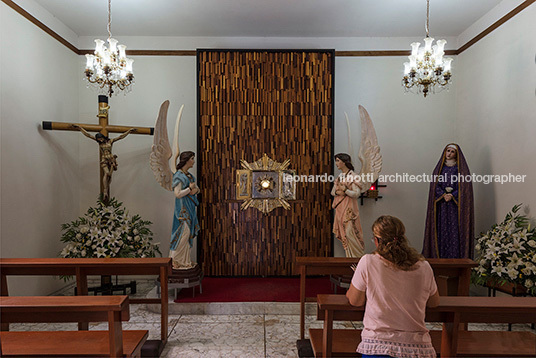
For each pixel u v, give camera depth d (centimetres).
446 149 443
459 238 430
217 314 403
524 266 354
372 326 197
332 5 436
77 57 525
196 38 534
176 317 395
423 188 536
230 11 452
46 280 445
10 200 381
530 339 256
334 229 460
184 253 432
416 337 192
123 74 411
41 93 436
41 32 436
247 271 516
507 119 418
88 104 528
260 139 512
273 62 509
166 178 440
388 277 198
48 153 450
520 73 396
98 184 528
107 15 462
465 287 330
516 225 371
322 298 233
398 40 534
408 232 537
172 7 441
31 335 251
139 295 455
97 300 219
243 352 317
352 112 537
